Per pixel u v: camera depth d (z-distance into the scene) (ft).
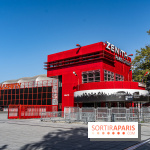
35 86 157.38
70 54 120.16
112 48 114.73
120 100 88.84
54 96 136.05
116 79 117.91
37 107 111.14
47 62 130.11
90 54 111.24
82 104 110.22
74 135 46.88
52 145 33.60
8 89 165.89
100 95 91.66
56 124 73.87
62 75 122.21
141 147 32.48
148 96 96.37
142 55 131.13
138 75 125.70
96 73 106.93
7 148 30.32
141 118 77.10
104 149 30.68
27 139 39.60
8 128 60.49
